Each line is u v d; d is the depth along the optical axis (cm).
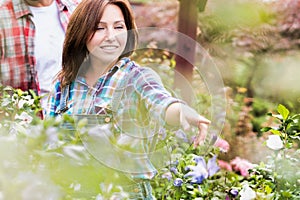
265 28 460
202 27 407
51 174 114
